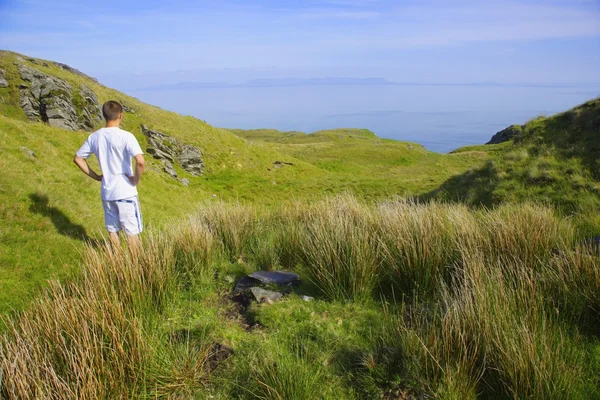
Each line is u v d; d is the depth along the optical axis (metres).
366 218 5.74
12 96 25.77
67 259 5.64
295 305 3.92
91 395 2.44
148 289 4.03
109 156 5.02
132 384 2.70
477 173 14.38
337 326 3.49
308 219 6.81
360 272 4.16
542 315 3.18
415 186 29.64
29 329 2.98
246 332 3.49
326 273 4.20
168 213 12.04
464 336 2.85
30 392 2.43
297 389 2.62
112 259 4.09
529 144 13.53
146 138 32.31
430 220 5.18
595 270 3.48
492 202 11.43
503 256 4.36
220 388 2.77
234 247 5.64
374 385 2.69
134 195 5.20
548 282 3.69
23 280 4.83
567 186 10.03
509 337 2.75
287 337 3.33
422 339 2.92
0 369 2.48
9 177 7.29
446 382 2.56
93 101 31.33
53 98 26.94
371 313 3.74
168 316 3.82
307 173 40.66
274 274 4.70
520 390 2.48
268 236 5.91
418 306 3.66
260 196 28.78
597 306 3.33
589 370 2.69
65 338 2.98
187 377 2.81
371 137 110.31
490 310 3.03
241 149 41.50
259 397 2.58
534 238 4.67
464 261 3.88
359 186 30.59
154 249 4.64
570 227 5.53
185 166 32.56
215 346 3.23
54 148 12.38
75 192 8.80
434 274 4.19
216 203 7.44
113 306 3.22
